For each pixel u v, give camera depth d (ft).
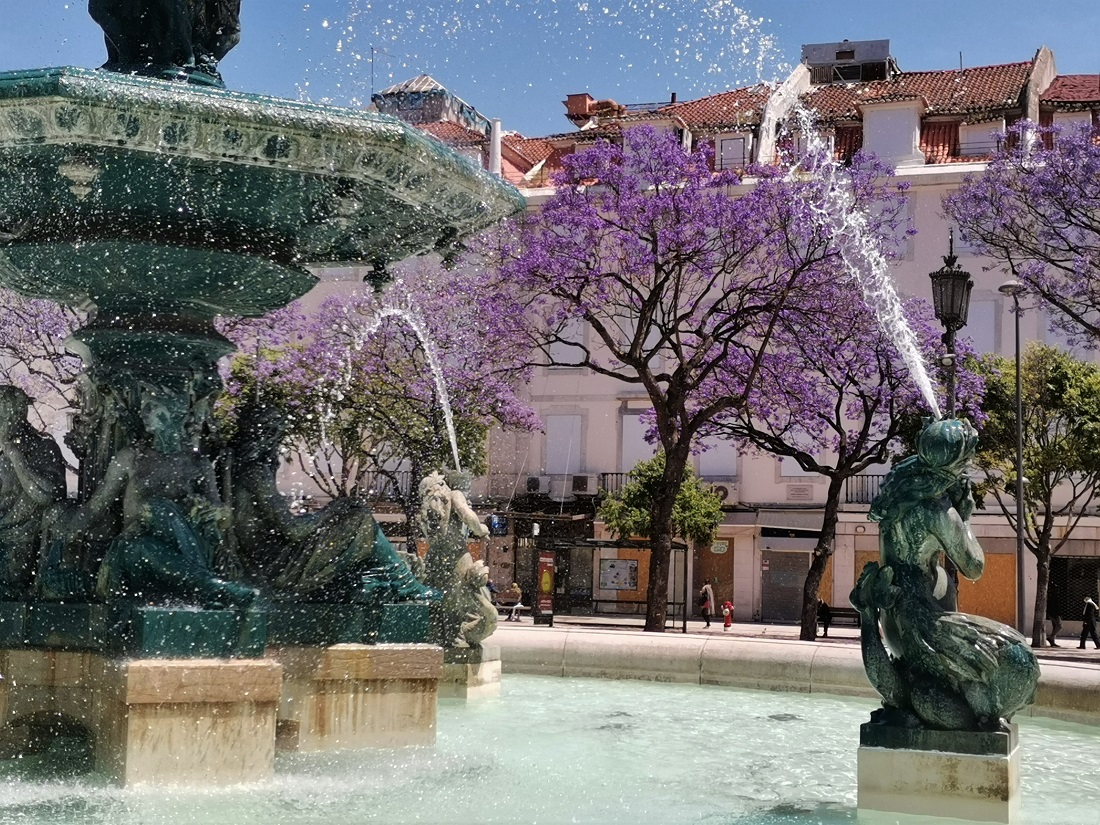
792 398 77.82
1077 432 92.02
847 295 70.59
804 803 16.57
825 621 93.86
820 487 122.52
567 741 21.57
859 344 73.26
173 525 18.58
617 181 71.15
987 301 117.29
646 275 74.79
